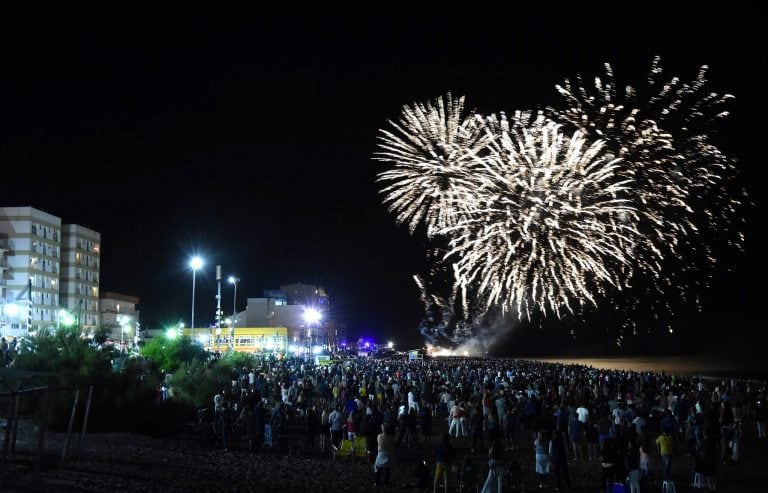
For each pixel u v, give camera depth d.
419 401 35.41
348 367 66.50
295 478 20.78
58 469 19.25
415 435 29.14
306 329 148.75
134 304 126.12
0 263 89.94
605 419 25.19
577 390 37.62
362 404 30.28
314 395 47.03
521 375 56.19
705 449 21.19
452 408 32.59
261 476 20.75
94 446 23.08
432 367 79.38
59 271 102.81
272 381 42.47
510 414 29.02
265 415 28.53
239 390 34.16
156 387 29.45
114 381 27.47
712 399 37.56
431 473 22.66
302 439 29.58
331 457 25.23
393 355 180.00
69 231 105.31
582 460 26.08
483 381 50.62
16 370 20.06
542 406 28.81
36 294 94.06
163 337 50.66
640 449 20.02
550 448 20.58
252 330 119.56
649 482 21.88
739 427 32.47
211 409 31.67
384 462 19.48
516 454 27.62
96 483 17.98
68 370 26.34
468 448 28.14
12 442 20.61
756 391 44.84
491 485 18.19
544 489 20.69
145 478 19.09
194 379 33.84
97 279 112.00
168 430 27.84
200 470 20.95
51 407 23.98
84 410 25.53
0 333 81.38
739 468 25.11
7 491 16.28
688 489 21.45
